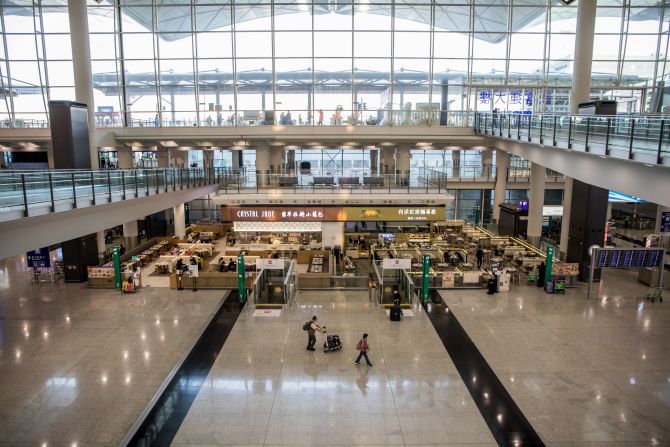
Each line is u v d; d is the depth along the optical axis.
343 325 15.17
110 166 33.34
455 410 10.11
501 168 31.58
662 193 10.96
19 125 28.22
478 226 34.25
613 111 18.86
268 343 13.67
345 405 10.30
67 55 27.52
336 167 24.64
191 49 27.27
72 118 19.14
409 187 22.36
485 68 28.00
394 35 27.27
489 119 25.17
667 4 27.12
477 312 16.36
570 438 9.12
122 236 30.70
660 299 17.58
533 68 28.17
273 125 27.45
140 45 27.34
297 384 11.23
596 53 27.98
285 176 22.16
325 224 21.89
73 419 9.70
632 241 28.56
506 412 10.02
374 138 27.69
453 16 27.23
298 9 26.78
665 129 10.16
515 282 20.06
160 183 19.38
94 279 19.47
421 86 27.89
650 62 28.00
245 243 27.36
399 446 8.91
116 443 8.91
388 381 11.38
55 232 11.88
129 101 27.88
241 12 26.83
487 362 12.38
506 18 27.44
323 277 19.41
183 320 15.58
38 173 10.73
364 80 27.66
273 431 9.35
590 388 11.02
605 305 17.08
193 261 20.75
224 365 12.23
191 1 26.75
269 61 27.34
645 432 9.30
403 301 17.38
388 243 26.81
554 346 13.38
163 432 9.28
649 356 12.72
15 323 15.27
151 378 11.50
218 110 27.80
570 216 21.05
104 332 14.48
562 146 15.64
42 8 26.97
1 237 9.82
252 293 18.69
